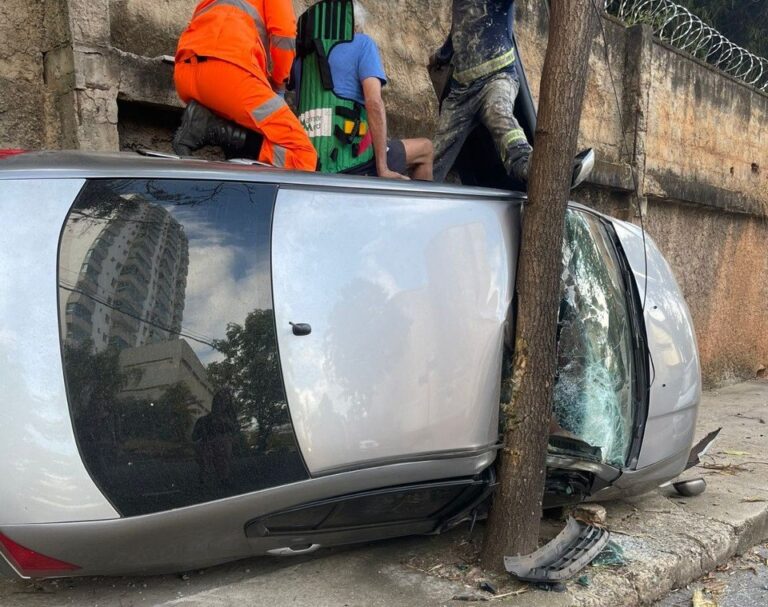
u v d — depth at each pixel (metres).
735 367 9.32
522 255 2.83
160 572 2.47
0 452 2.11
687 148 8.12
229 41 3.30
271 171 2.54
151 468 2.24
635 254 3.61
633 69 7.34
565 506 3.52
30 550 2.19
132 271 2.26
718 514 3.82
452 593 2.70
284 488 2.42
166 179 2.38
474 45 3.82
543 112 2.78
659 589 3.04
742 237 9.38
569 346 3.12
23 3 3.71
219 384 2.32
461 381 2.73
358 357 2.52
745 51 9.08
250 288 2.39
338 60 3.71
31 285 2.15
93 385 2.18
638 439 3.37
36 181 2.23
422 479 2.69
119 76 3.83
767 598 3.17
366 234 2.62
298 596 2.64
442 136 4.03
